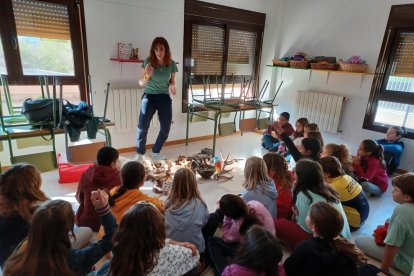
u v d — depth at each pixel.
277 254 1.16
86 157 2.90
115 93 3.84
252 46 5.41
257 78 5.64
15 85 3.23
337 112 4.53
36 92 3.41
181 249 1.37
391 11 3.91
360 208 2.39
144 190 3.05
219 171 3.51
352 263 1.33
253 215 1.85
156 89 3.64
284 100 5.42
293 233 2.07
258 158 2.19
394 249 1.74
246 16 5.02
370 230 2.60
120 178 2.02
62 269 1.05
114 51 3.77
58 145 3.58
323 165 2.39
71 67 3.56
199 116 4.71
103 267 1.49
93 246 1.29
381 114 4.28
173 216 1.76
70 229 1.14
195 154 4.20
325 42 4.71
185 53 4.50
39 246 1.03
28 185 1.41
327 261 1.32
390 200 3.22
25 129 2.67
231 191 3.18
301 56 4.75
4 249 1.34
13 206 1.37
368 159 3.22
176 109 4.64
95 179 2.10
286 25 5.19
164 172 3.24
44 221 1.05
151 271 1.17
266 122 4.98
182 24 4.28
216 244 1.96
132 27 3.82
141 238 1.11
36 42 3.27
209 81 4.96
